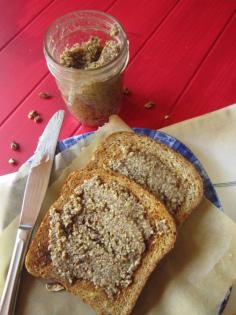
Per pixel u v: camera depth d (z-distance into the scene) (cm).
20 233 19
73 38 23
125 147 21
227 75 25
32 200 20
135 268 19
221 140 22
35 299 19
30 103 25
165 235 19
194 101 24
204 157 22
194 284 19
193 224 20
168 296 19
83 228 19
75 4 27
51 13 27
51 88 25
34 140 24
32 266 19
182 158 21
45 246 19
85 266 19
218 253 19
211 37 26
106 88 21
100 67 20
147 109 24
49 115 24
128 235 19
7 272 19
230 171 22
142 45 26
